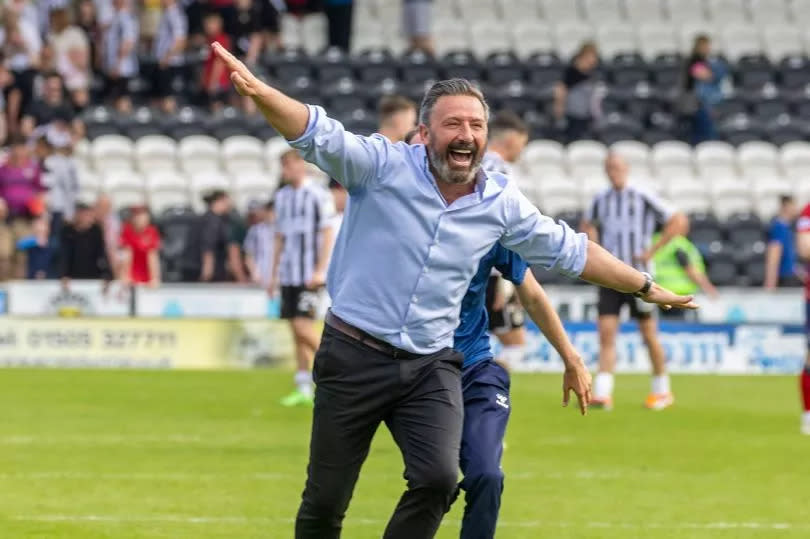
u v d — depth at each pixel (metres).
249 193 41.19
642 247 26.67
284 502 16.58
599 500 17.09
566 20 53.66
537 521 15.73
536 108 46.94
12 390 28.14
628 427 24.06
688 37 53.25
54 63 43.31
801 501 17.25
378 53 48.06
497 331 21.50
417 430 10.58
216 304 34.28
